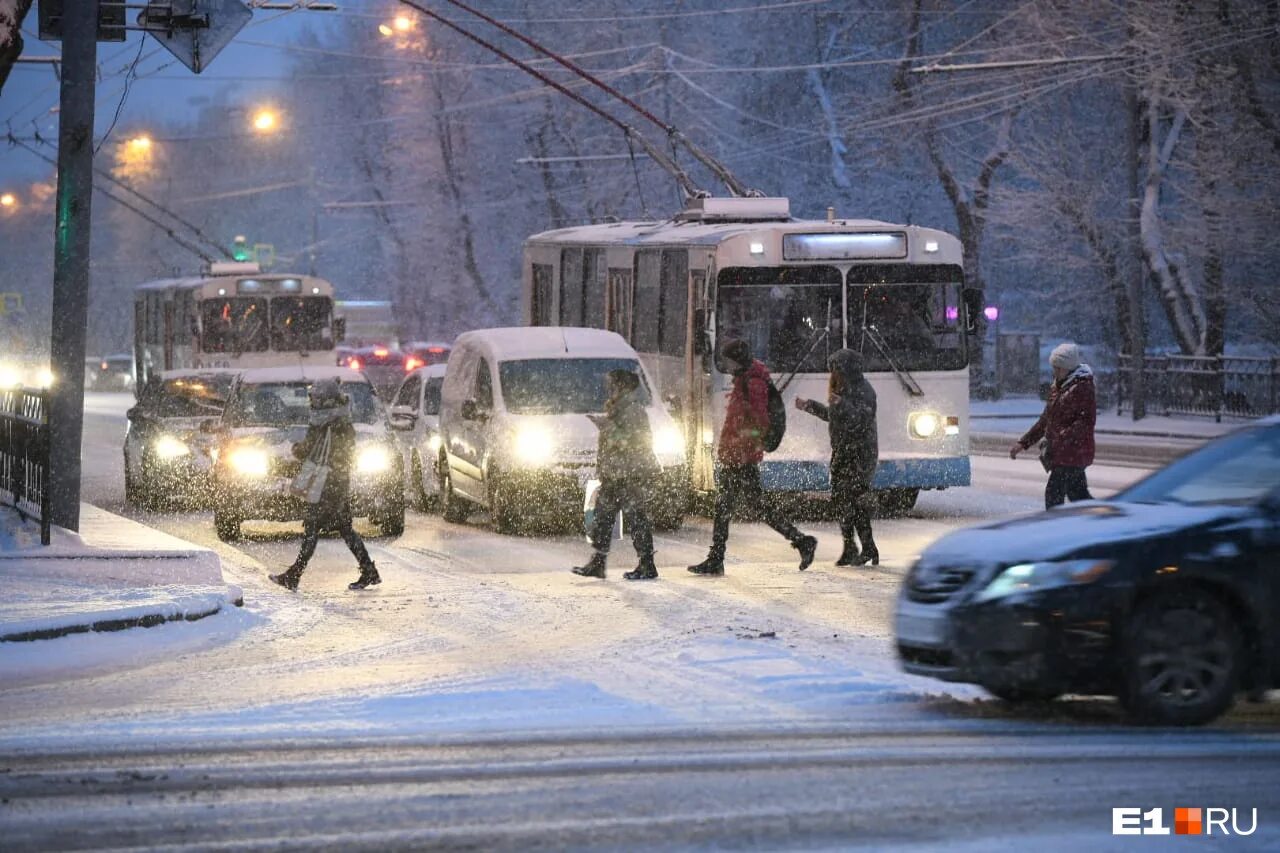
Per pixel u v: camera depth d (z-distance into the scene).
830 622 29.05
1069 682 19.88
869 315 48.53
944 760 18.39
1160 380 99.75
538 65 138.88
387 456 45.31
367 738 19.73
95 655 26.16
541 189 146.00
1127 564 19.91
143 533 39.62
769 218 54.38
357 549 34.28
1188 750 18.80
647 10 138.12
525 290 66.88
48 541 35.25
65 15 38.62
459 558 40.31
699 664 24.91
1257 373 93.06
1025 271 138.38
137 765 18.42
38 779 17.75
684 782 17.44
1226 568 20.03
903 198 133.00
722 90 138.00
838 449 37.06
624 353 48.25
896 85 116.81
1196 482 22.28
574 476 44.88
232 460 44.19
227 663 25.78
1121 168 110.12
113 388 166.25
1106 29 94.31
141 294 116.75
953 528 46.09
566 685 23.19
